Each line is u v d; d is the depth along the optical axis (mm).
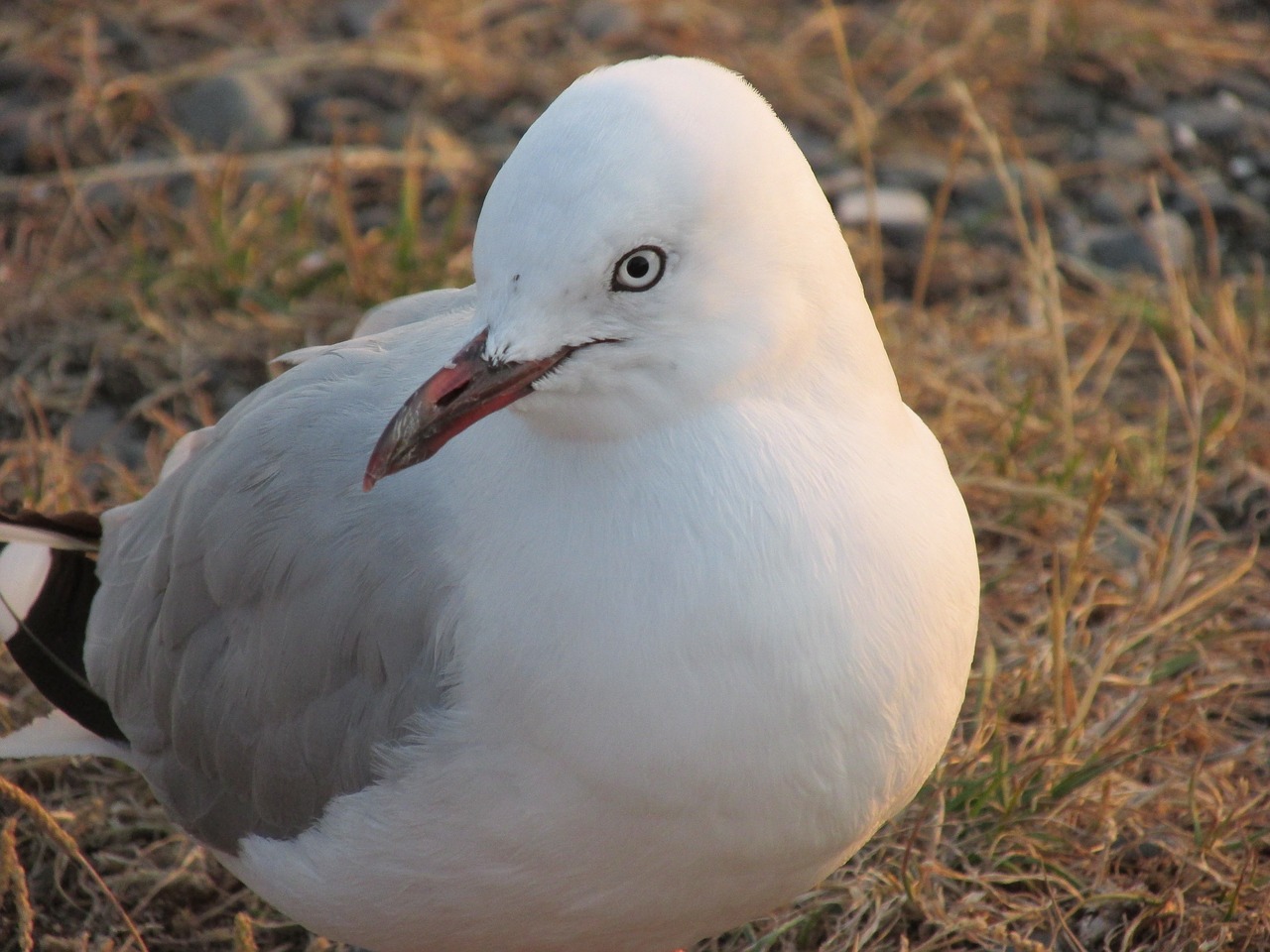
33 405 11391
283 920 8680
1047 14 15461
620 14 15406
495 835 6316
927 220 13430
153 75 14430
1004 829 8617
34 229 13102
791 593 5902
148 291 12312
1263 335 12062
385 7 15406
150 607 7801
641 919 6672
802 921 8320
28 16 15016
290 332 12164
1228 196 13734
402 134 14172
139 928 8578
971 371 11938
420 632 6430
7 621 8367
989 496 10805
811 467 5996
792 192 5895
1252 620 10062
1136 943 8258
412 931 6977
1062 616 9031
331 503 6879
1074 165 14172
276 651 7004
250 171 13555
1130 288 12836
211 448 7684
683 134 5660
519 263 5738
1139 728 9203
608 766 5992
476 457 6375
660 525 5930
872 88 14883
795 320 5969
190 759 7582
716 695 5902
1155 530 10516
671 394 5926
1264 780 9102
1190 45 15312
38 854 8906
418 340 7285
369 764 6633
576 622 5957
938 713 6449
